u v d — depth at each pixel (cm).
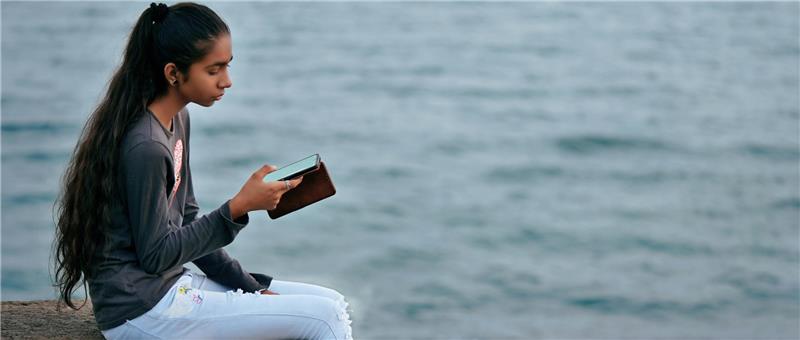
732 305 2891
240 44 7669
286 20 8825
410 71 6881
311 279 3027
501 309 2830
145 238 514
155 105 529
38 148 4450
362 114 5525
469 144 4897
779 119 5494
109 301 529
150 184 510
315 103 5747
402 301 2867
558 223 3712
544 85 6462
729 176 4372
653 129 5250
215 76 527
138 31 521
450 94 6172
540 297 2938
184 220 604
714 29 8575
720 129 5259
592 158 4712
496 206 3919
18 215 3497
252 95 5891
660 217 3797
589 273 3169
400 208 3822
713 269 3219
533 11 9719
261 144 4747
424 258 3266
